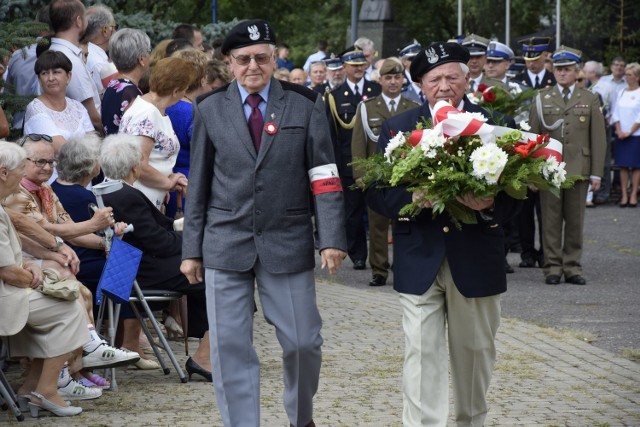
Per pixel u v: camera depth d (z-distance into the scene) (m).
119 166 9.73
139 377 9.90
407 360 7.22
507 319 12.57
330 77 20.94
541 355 10.72
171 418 8.44
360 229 17.05
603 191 25.64
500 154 6.66
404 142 7.04
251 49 7.12
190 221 7.31
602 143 15.16
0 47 10.80
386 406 8.78
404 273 7.22
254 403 7.25
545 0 42.69
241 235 7.18
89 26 12.80
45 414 8.56
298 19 45.12
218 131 7.20
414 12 46.94
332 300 13.97
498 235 7.22
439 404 7.15
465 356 7.28
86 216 9.76
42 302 8.42
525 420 8.40
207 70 11.53
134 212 9.61
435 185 6.77
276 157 7.17
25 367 9.72
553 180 6.88
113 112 11.19
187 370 9.84
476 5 42.38
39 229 8.93
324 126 7.29
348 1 47.09
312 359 7.30
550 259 15.39
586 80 24.78
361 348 11.02
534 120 15.27
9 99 10.98
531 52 19.72
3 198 8.30
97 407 8.79
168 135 10.58
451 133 6.80
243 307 7.27
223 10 38.06
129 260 9.23
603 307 13.67
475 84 15.80
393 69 15.45
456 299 7.15
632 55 36.56
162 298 9.67
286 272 7.19
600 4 37.22
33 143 9.26
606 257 18.00
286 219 7.22
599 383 9.62
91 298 9.30
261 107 7.27
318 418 8.41
